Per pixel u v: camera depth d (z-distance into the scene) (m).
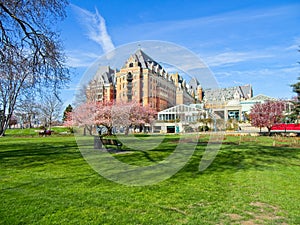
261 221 4.11
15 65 10.54
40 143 19.45
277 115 28.56
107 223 3.96
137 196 5.34
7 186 6.02
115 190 5.78
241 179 7.04
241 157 11.58
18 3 10.28
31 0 10.68
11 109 22.05
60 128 51.53
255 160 10.67
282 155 12.30
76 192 5.58
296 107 28.00
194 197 5.33
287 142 20.17
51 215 4.24
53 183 6.36
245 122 37.78
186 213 4.43
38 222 3.96
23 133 43.75
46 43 11.37
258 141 21.16
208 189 5.95
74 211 4.43
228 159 10.95
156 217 4.22
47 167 8.63
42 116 49.38
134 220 4.09
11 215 4.21
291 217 4.28
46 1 10.98
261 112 29.17
